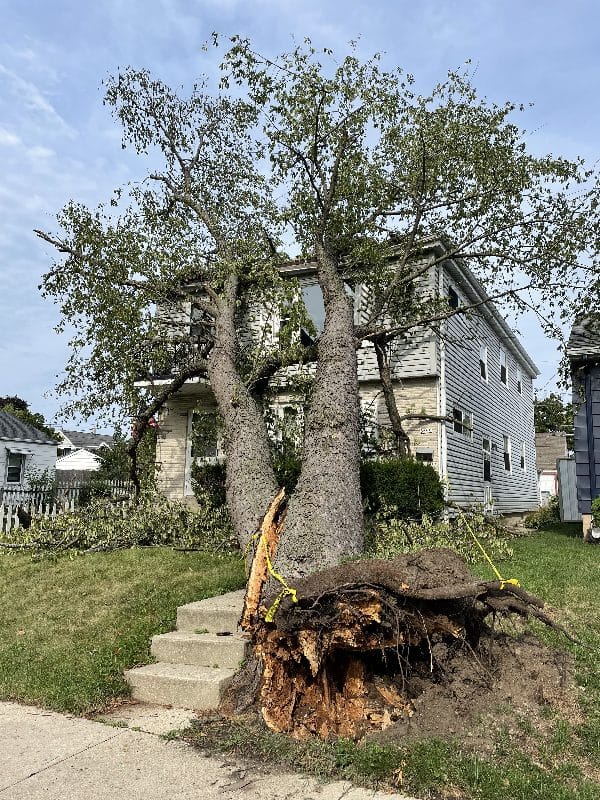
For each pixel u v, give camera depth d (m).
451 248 10.12
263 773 3.42
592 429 12.31
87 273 9.65
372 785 3.22
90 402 10.62
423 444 12.73
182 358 11.12
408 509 9.71
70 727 4.18
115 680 4.87
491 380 18.06
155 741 3.90
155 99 11.55
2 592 7.41
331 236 9.61
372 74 8.94
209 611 5.52
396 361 13.16
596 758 3.32
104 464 19.50
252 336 12.91
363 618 3.68
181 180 11.75
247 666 4.69
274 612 3.86
